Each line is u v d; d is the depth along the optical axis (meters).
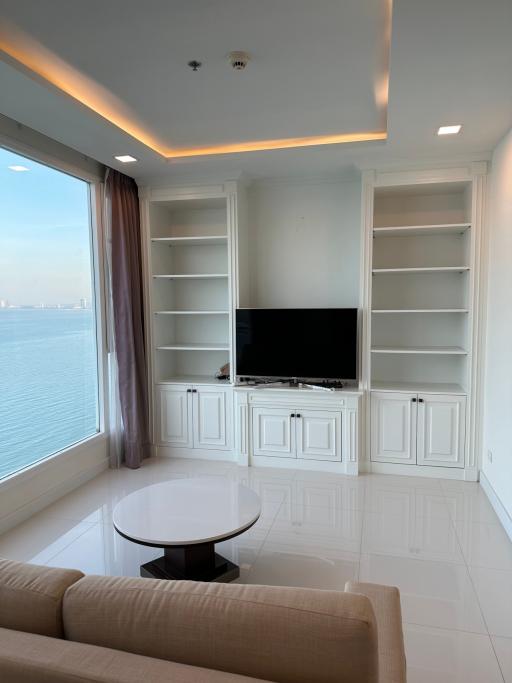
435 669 2.04
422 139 3.54
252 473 4.40
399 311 4.24
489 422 3.88
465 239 4.27
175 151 4.07
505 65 2.39
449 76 2.51
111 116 3.30
